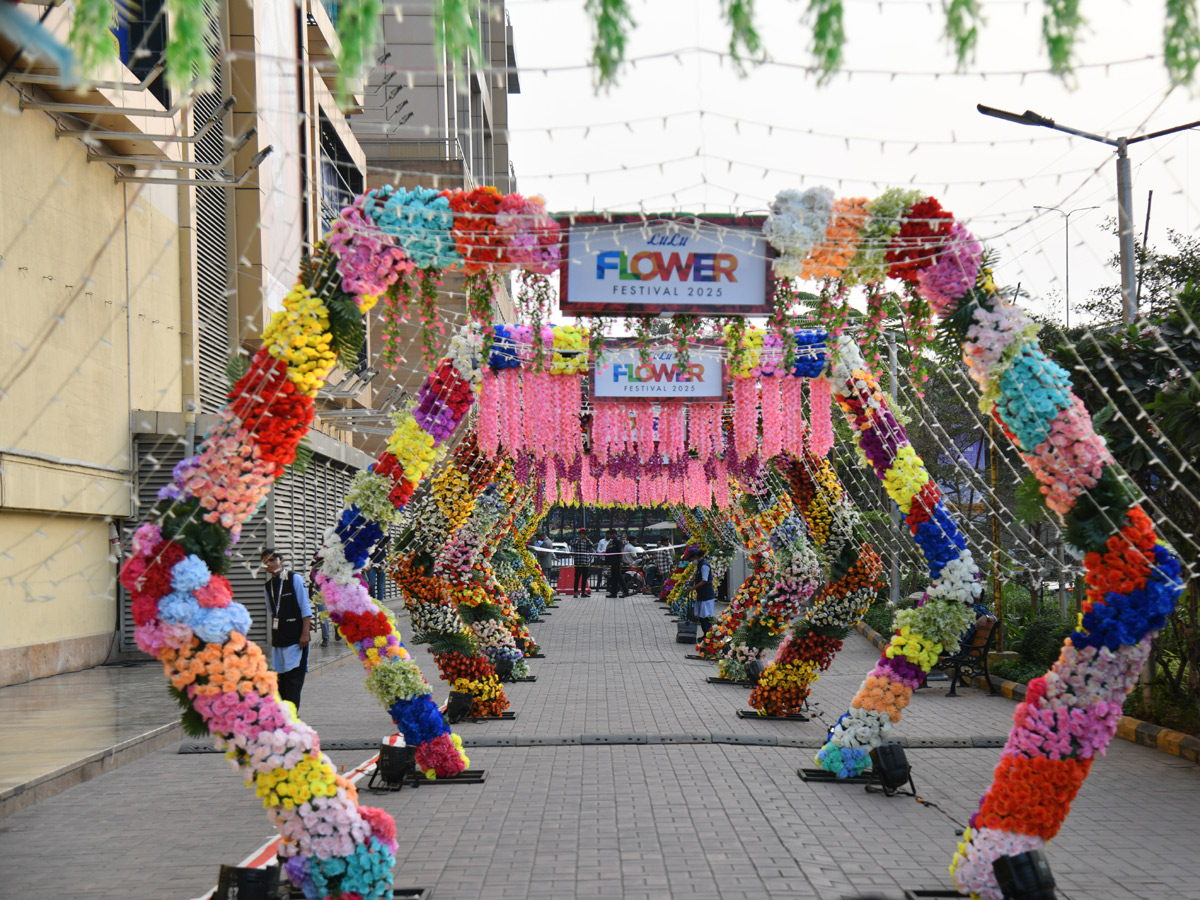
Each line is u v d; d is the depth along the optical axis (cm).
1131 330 887
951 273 583
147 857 610
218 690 507
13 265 1203
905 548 1973
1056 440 559
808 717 1111
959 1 328
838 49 326
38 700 1167
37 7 591
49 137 1291
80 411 1388
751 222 579
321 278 571
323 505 2077
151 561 510
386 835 526
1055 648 1395
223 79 1631
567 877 557
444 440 844
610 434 969
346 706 1222
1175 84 338
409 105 2647
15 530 1278
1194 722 973
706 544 2120
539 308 595
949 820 683
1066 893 536
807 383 1059
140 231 1552
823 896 525
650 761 883
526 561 2664
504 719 1105
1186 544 950
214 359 1795
